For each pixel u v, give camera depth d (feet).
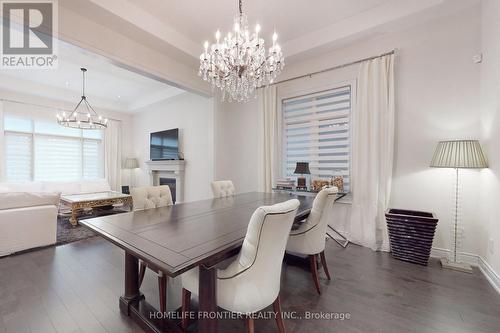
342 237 10.68
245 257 4.01
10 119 16.56
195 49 11.62
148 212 6.61
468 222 8.34
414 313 5.60
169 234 4.58
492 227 7.13
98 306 5.91
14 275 7.50
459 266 7.87
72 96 18.60
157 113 20.43
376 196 9.80
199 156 16.44
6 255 9.01
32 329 5.07
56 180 18.62
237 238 4.37
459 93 8.50
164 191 7.88
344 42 10.41
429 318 5.42
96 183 19.22
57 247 10.03
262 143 13.43
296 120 12.75
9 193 9.34
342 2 8.84
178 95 17.22
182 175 17.47
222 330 5.09
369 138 10.10
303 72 12.35
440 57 8.86
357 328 5.10
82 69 14.33
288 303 6.04
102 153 21.45
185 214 6.35
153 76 11.30
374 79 9.89
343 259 8.76
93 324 5.25
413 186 9.41
